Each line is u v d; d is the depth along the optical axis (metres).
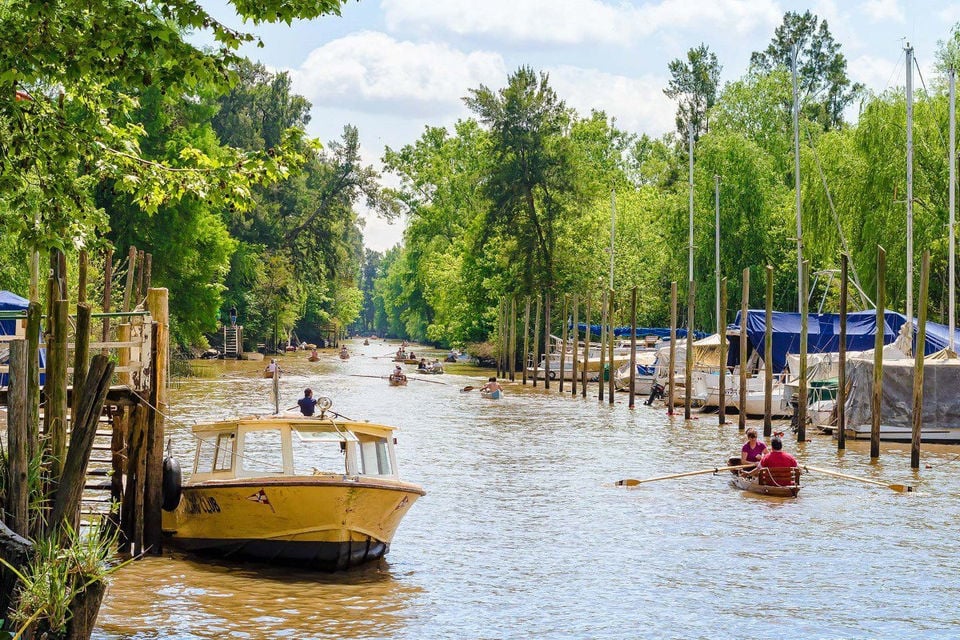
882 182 66.94
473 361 136.12
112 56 18.77
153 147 82.62
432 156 139.50
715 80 153.88
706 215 93.69
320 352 171.75
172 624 19.61
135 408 24.41
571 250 109.12
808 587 23.34
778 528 29.62
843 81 142.38
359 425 24.72
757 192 92.81
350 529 23.17
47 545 15.97
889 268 66.50
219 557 24.41
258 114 137.12
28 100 22.16
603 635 19.75
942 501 34.06
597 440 50.09
